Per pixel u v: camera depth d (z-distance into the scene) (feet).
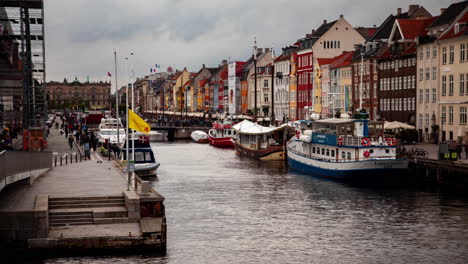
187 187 207.51
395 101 334.85
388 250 127.75
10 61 217.97
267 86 544.62
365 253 125.70
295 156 256.93
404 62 324.60
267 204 175.52
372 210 166.50
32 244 118.42
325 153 231.71
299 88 476.95
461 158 214.48
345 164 214.07
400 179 212.23
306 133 242.99
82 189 150.82
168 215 160.15
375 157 213.05
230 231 142.92
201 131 482.69
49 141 340.59
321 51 449.06
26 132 221.46
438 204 173.06
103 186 156.35
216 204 175.73
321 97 437.58
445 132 286.46
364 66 368.68
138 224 129.59
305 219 156.04
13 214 118.73
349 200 181.27
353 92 384.68
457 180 190.60
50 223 128.16
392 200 180.24
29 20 241.14
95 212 130.93
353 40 452.35
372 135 219.61
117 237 120.06
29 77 244.42
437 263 119.34
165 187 207.51
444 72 286.87
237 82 607.37
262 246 130.21
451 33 284.00
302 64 471.21
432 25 307.78
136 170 232.32
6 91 211.61
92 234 121.49
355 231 143.54
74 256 117.19
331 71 417.69
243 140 335.26
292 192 196.13
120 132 356.59
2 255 117.08
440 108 289.74
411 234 140.46
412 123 316.60
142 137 246.27
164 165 280.92
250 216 159.33
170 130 510.99
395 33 335.06
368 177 211.61
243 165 279.28
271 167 269.85
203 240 134.41
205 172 251.39
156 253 121.49
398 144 237.25
